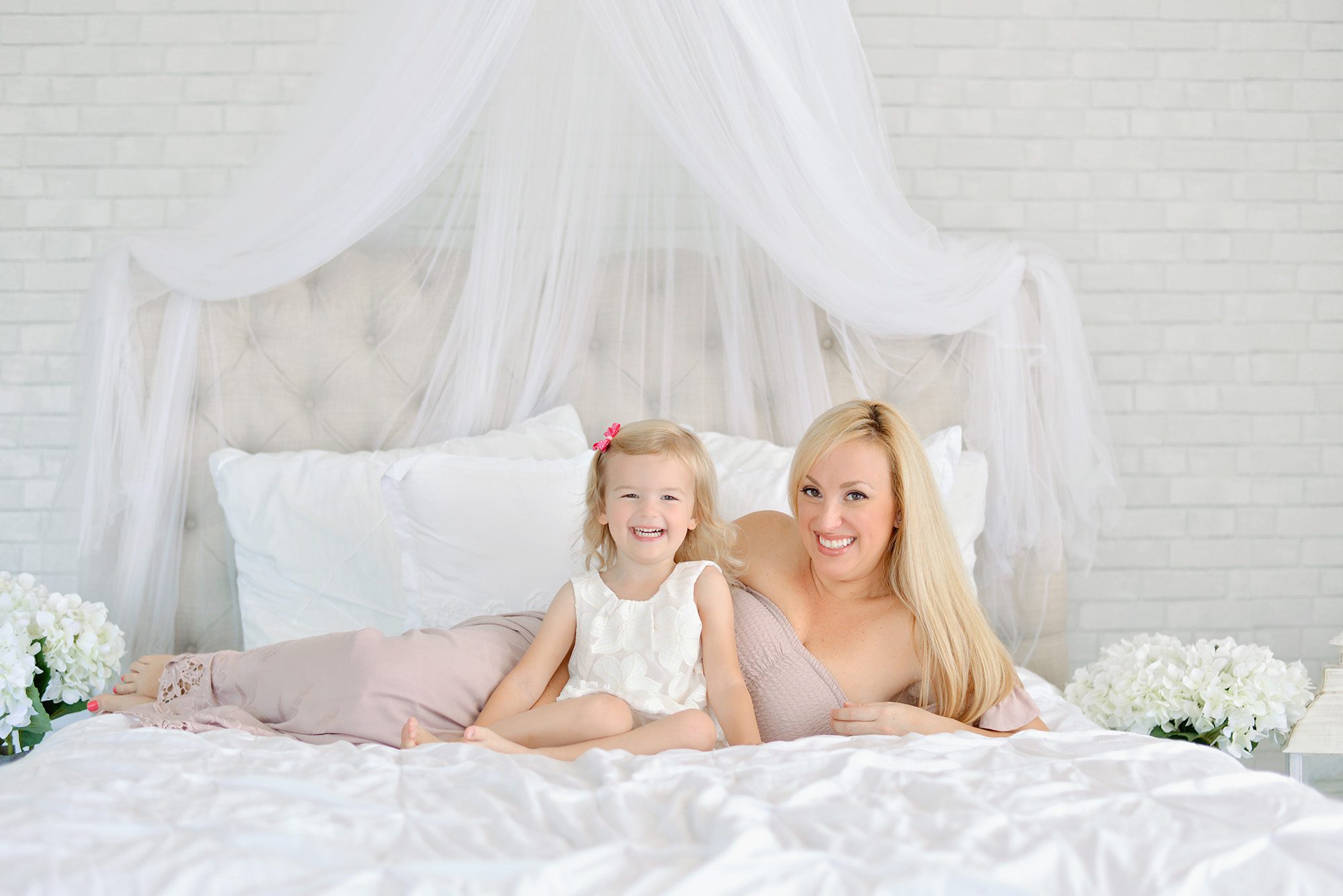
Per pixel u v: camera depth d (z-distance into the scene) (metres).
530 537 2.02
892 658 1.66
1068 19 2.71
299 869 0.96
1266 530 2.74
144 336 2.29
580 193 2.40
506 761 1.31
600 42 2.31
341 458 2.26
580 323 2.45
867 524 1.62
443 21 2.05
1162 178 2.73
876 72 2.71
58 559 2.30
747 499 2.11
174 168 2.68
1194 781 1.21
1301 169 2.74
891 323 2.33
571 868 0.96
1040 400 2.40
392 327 2.43
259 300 2.40
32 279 2.66
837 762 1.28
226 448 2.32
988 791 1.19
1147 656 2.06
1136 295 2.73
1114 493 2.39
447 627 1.98
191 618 2.33
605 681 1.67
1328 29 2.73
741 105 2.08
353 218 2.22
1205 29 2.72
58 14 2.66
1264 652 2.02
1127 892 0.96
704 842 1.03
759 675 1.67
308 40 2.68
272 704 1.65
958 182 2.72
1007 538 2.38
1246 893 0.97
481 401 2.39
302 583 2.16
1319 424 2.74
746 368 2.45
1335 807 1.16
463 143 2.39
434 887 0.92
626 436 1.77
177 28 2.67
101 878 0.93
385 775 1.24
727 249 2.43
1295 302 2.74
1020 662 2.43
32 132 2.66
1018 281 2.38
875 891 0.93
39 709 1.90
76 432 2.25
